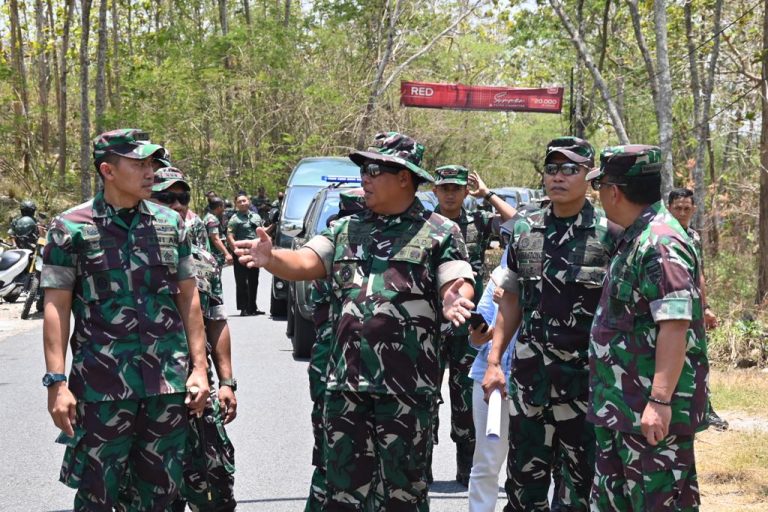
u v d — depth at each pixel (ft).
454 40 136.77
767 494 20.94
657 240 13.32
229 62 128.47
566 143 15.99
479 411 18.22
